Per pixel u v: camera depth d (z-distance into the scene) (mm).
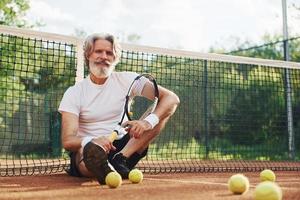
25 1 8711
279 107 6723
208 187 2184
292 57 9812
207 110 6543
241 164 4883
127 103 2477
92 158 2137
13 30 3320
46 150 6086
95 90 2549
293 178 2883
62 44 3684
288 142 6293
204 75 6117
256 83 6844
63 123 2473
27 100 6285
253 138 7066
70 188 2117
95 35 2525
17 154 6336
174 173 3289
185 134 6496
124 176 2422
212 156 6578
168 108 2520
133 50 3693
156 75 5383
